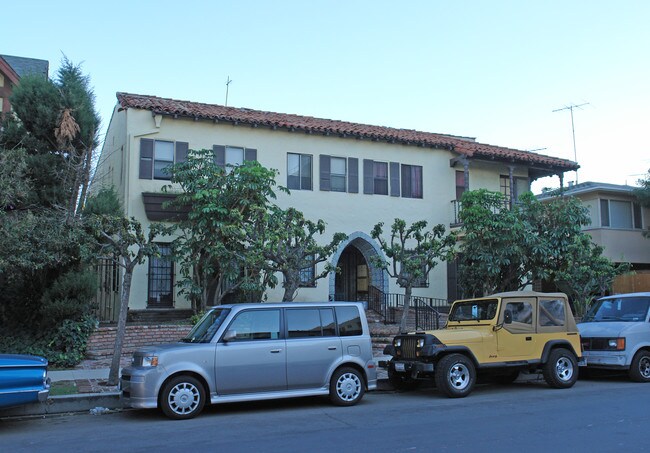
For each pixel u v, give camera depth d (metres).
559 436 7.38
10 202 12.60
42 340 14.02
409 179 22.09
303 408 9.73
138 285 17.31
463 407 9.62
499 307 11.29
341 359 9.93
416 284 21.36
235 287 15.17
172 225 17.41
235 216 14.94
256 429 8.03
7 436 7.85
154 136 18.20
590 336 12.80
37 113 15.05
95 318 15.16
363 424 8.29
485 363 10.97
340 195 20.67
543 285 24.08
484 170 23.33
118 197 17.95
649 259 26.12
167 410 8.77
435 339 10.71
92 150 15.68
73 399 9.72
